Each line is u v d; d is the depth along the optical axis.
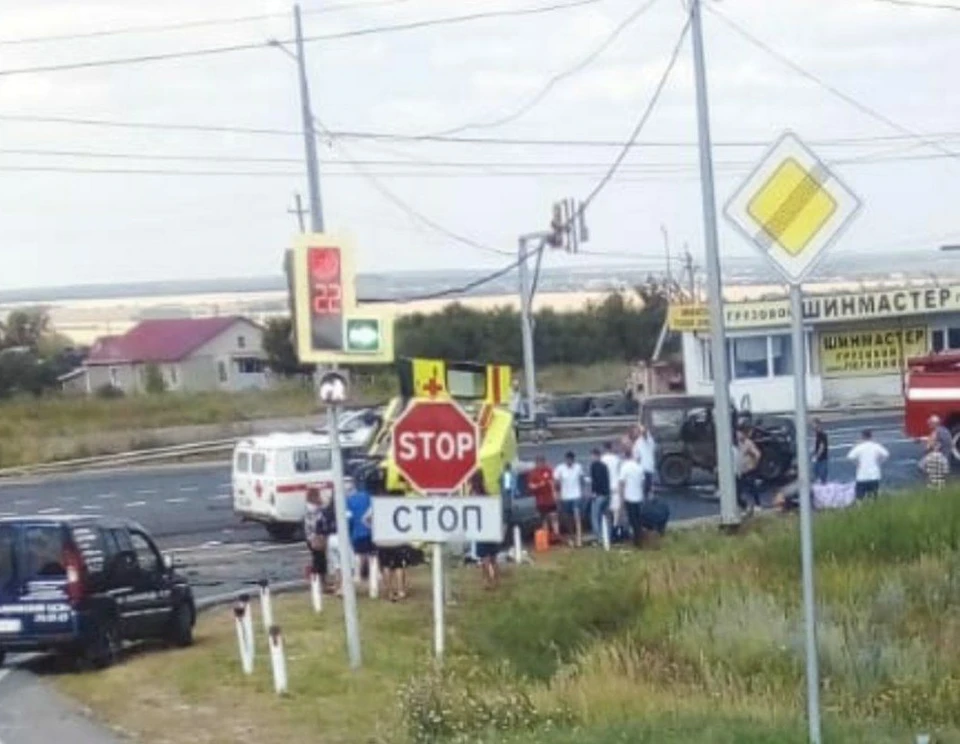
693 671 35.50
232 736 30.33
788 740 22.38
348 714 32.22
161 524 80.38
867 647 35.94
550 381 163.25
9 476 111.31
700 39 66.31
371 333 38.56
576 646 41.88
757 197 19.91
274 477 73.19
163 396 157.12
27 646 39.81
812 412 112.38
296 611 49.25
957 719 29.70
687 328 116.12
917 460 83.12
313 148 82.88
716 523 66.25
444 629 40.34
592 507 64.56
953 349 113.75
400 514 32.69
